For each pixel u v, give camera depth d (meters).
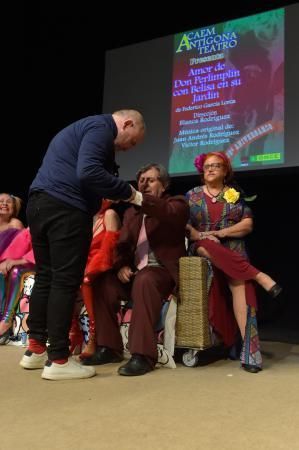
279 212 3.30
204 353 2.31
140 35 4.03
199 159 2.28
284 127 3.27
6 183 4.21
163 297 1.92
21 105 4.21
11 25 3.95
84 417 1.17
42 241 1.76
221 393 1.44
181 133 3.67
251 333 1.88
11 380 1.57
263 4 3.56
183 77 3.74
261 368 1.85
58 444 0.98
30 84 4.20
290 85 3.30
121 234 2.09
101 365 1.93
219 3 3.70
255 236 3.35
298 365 2.01
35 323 1.77
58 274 1.64
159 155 3.73
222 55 3.60
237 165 3.41
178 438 1.03
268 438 1.04
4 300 2.51
